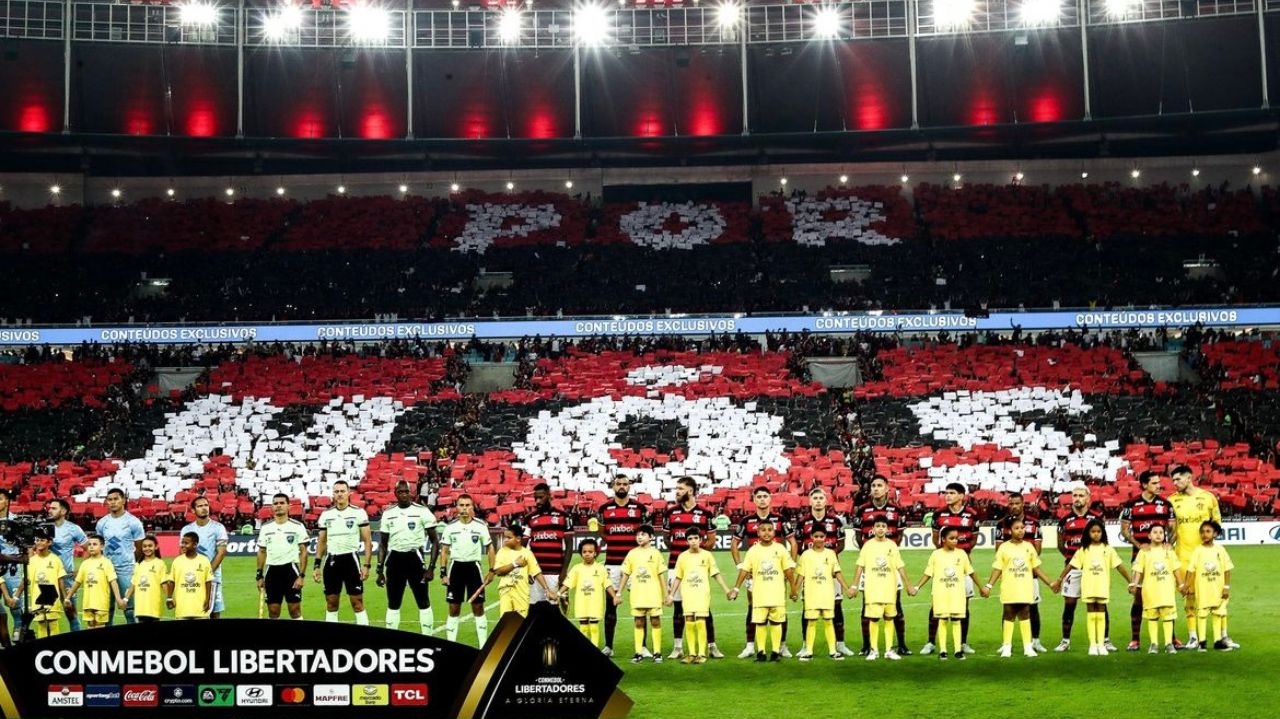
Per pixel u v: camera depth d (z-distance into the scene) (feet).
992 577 56.80
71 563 61.26
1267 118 173.68
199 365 157.07
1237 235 182.39
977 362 151.43
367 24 174.81
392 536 60.75
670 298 170.30
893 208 196.65
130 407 144.77
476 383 158.51
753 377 150.92
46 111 173.47
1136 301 164.25
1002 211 192.95
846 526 115.14
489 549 57.06
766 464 131.44
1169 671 52.26
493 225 194.70
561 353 159.22
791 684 50.65
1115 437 133.39
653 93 184.55
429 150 185.26
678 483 60.18
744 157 200.03
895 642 61.72
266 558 60.34
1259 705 45.52
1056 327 157.07
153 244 188.03
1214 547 57.77
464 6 180.14
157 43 169.17
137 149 177.58
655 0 178.70
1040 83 178.81
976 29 176.76
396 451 136.05
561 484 128.16
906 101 181.88
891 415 140.97
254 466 132.16
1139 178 199.41
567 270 181.16
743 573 56.70
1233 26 171.01
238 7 173.88
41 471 130.72
